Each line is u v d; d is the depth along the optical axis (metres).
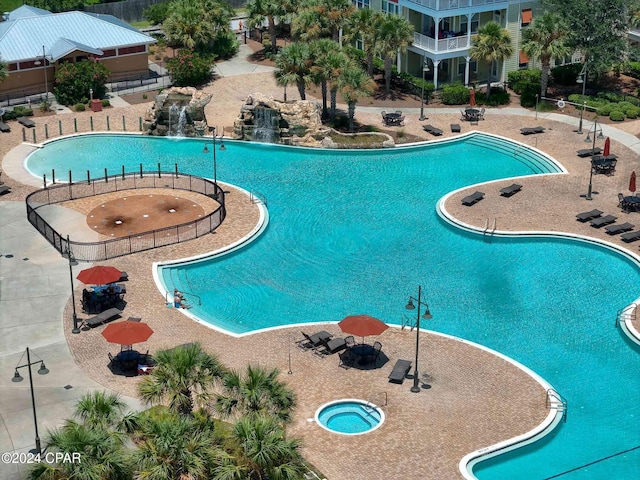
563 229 62.88
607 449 42.81
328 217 66.31
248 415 37.19
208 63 91.75
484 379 47.00
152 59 99.56
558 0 84.44
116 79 92.75
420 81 88.69
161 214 65.75
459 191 69.25
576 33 83.00
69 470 33.91
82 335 50.75
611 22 83.56
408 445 41.69
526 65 92.00
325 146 77.56
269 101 77.50
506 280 57.91
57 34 90.56
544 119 82.75
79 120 83.62
